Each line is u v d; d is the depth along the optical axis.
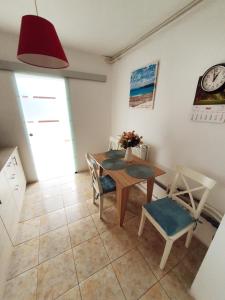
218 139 1.35
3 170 1.51
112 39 2.12
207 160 1.47
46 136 2.84
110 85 3.02
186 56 1.53
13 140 2.41
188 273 1.27
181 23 1.53
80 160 3.18
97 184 1.74
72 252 1.44
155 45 1.89
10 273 1.25
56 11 1.53
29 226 1.75
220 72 1.24
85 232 1.67
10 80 2.14
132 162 1.97
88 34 1.99
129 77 2.47
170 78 1.75
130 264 1.34
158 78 1.92
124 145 1.91
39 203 2.16
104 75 2.85
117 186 1.62
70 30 1.90
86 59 2.61
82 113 2.89
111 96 3.10
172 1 1.37
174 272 1.28
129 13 1.56
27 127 2.50
